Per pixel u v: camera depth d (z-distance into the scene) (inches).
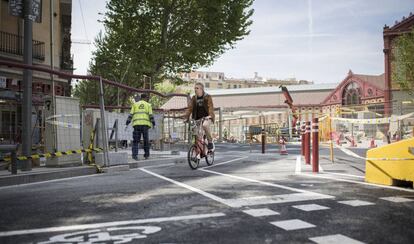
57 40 836.0
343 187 215.9
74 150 334.3
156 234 122.3
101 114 333.1
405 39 1552.7
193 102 364.5
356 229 125.1
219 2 1032.8
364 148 768.3
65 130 331.6
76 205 171.9
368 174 240.1
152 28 1088.8
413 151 207.8
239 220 138.5
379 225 130.1
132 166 363.9
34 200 187.2
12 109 408.8
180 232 124.0
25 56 291.1
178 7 1078.4
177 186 223.8
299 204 166.4
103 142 329.7
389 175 223.1
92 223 138.3
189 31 1083.9
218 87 4896.7
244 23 1085.8
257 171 311.3
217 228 128.0
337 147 830.5
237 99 3538.4
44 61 789.9
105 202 177.5
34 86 723.4
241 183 234.4
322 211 152.2
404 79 1550.2
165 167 363.9
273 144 1074.1
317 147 301.7
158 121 558.9
